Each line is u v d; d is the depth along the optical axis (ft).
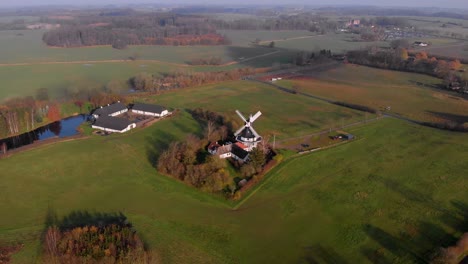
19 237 245.04
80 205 286.05
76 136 424.46
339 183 326.65
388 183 327.67
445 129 469.98
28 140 429.38
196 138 388.98
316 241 251.19
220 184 306.35
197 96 613.11
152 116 502.38
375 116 517.14
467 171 350.23
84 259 217.15
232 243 247.09
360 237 255.29
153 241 245.04
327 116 514.27
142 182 322.34
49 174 333.01
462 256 234.38
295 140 421.59
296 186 320.50
